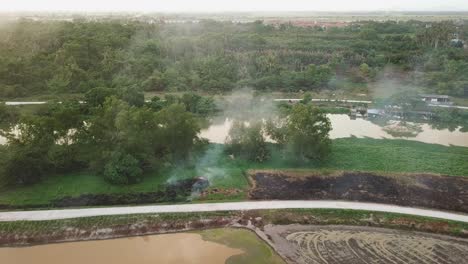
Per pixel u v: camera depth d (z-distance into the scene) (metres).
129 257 47.81
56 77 109.69
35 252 48.41
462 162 73.19
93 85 108.06
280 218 55.53
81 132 67.38
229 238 51.84
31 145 62.81
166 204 57.69
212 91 114.69
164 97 105.69
